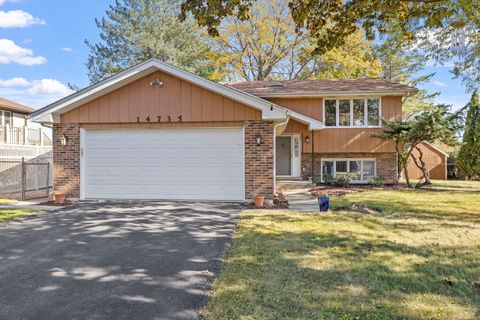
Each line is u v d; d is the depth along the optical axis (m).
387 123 14.18
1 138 17.61
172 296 3.66
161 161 10.41
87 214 8.33
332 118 15.99
